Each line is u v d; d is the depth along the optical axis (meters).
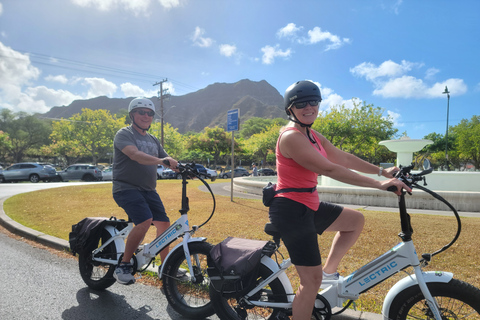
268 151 64.69
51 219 7.19
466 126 51.78
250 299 2.43
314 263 2.12
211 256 2.51
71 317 2.93
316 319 2.37
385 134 36.66
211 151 55.78
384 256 2.17
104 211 8.24
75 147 56.09
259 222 6.58
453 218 6.92
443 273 2.04
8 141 59.78
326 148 2.43
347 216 2.35
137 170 3.25
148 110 3.37
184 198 3.00
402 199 2.06
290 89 2.12
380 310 2.83
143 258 3.19
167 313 3.04
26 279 3.84
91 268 3.64
